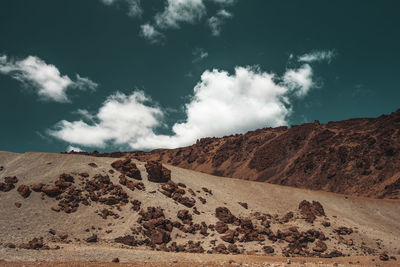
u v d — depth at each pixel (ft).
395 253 206.90
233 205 266.98
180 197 236.84
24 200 178.70
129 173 247.91
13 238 141.69
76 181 213.66
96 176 226.17
